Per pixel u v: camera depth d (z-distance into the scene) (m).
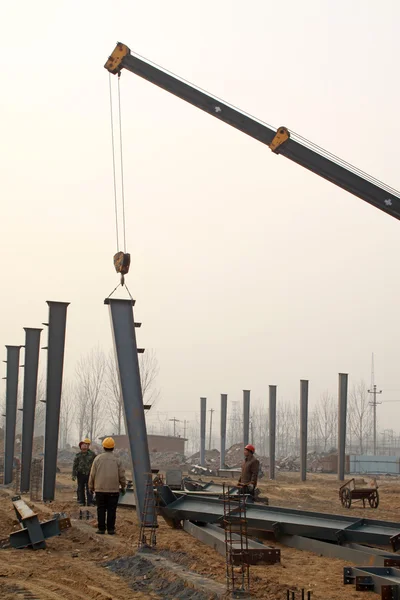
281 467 67.50
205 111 19.36
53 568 11.07
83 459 20.00
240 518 10.28
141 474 14.06
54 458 21.33
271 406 46.78
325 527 12.89
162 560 11.20
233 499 10.63
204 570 10.31
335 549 12.08
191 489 22.88
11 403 32.22
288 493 31.33
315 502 26.88
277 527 13.65
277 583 9.41
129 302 15.74
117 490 14.34
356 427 102.69
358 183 18.73
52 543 13.38
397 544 11.80
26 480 25.83
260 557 11.33
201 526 15.09
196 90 19.33
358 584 9.27
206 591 8.90
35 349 26.28
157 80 19.39
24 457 25.94
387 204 18.72
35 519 12.98
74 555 12.20
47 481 21.20
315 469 67.12
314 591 9.18
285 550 13.02
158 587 9.71
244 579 9.60
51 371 21.52
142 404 14.78
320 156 18.80
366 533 12.32
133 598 9.02
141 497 13.91
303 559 11.96
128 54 19.22
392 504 26.62
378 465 65.44
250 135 19.30
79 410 89.50
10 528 15.47
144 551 12.03
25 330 26.27
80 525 15.45
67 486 29.14
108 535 14.00
